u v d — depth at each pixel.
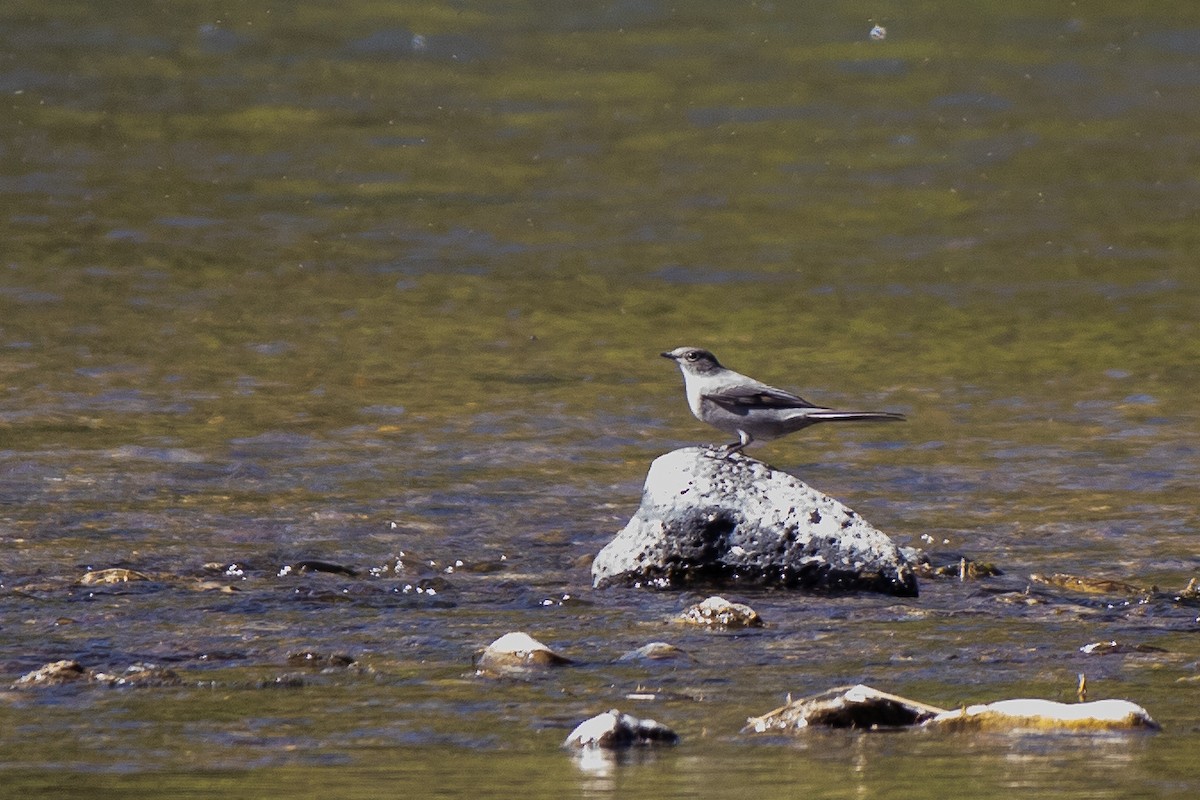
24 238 23.62
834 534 11.23
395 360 18.66
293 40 38.25
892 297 21.94
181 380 17.53
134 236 24.05
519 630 9.95
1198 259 23.89
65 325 19.58
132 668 8.80
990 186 28.25
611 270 23.06
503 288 22.08
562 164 29.39
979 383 18.06
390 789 6.81
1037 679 8.77
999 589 11.13
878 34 39.78
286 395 17.11
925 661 9.19
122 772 7.07
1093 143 31.16
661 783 6.86
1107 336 20.06
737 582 11.22
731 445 12.01
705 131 31.91
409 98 33.81
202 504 13.43
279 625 10.00
